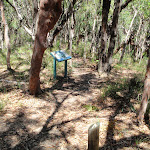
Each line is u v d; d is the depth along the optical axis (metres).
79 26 16.05
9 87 6.06
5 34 7.74
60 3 4.12
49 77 7.64
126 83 6.57
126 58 12.88
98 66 8.97
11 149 3.10
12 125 3.85
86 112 4.61
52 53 7.34
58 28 6.36
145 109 3.89
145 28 13.12
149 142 3.31
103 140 3.37
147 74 3.72
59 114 4.48
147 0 11.14
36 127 3.83
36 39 4.54
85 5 12.52
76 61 11.61
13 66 8.95
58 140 3.39
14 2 8.00
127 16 14.07
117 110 4.68
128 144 3.25
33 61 4.86
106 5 7.91
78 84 7.06
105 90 6.00
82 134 3.59
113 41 8.28
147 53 12.77
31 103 5.01
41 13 4.13
